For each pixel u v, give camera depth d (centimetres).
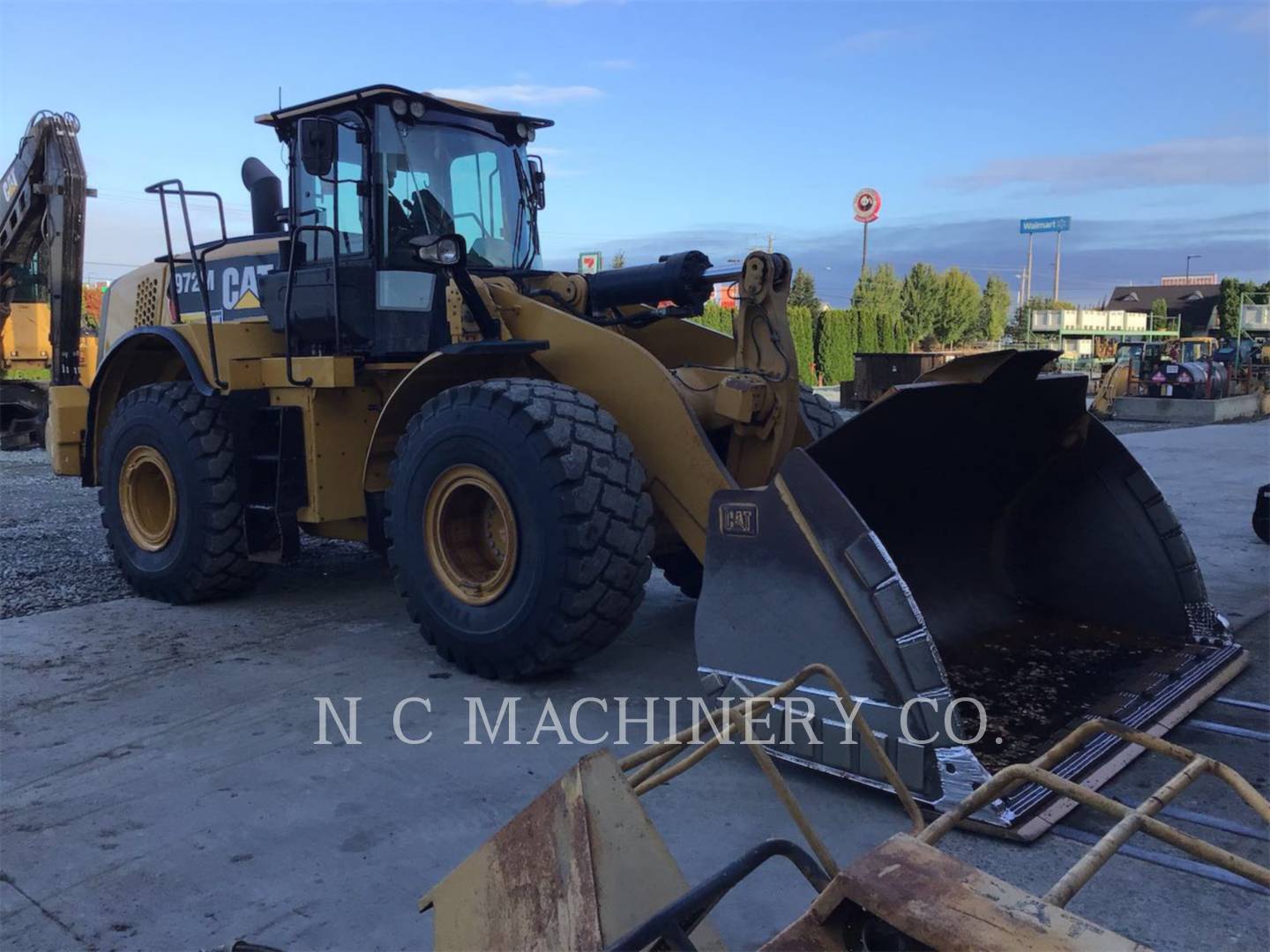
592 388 434
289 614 536
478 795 323
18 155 1032
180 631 503
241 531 534
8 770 343
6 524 802
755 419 422
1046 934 139
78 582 606
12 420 1388
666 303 496
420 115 493
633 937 164
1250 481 1015
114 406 627
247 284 592
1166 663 402
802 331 3303
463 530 432
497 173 535
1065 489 446
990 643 421
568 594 386
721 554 339
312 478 508
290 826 304
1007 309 7369
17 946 247
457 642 422
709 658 344
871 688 302
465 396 412
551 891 185
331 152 459
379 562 667
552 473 384
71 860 286
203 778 336
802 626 318
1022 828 286
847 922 156
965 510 435
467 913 202
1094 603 445
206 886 272
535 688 417
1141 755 335
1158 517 425
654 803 314
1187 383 2014
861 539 304
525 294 497
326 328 512
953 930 142
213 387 530
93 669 445
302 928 253
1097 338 4531
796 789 322
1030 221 6075
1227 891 262
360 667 445
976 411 378
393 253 491
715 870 274
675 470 409
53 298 916
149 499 577
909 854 160
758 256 420
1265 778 321
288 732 374
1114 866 274
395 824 305
